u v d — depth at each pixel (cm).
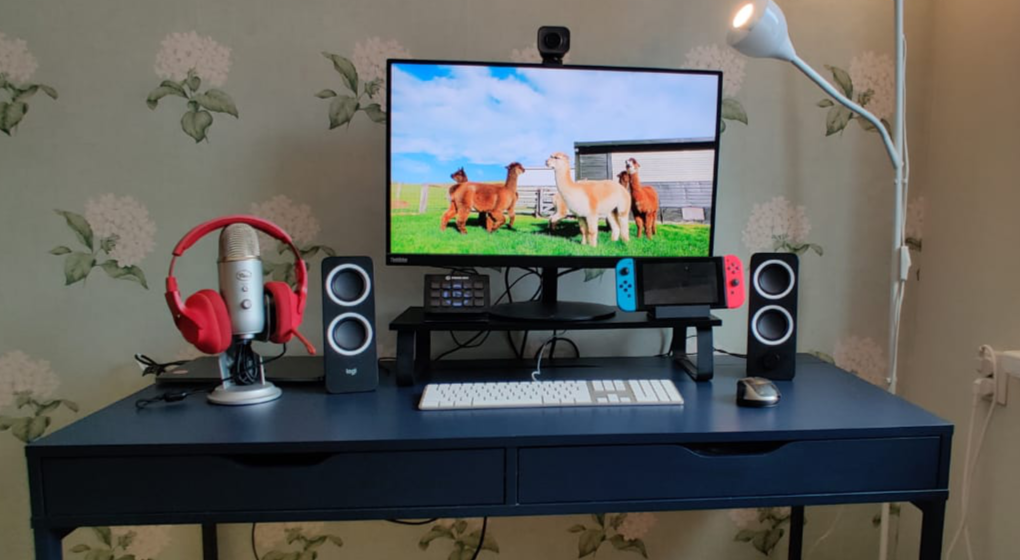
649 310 107
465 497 83
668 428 85
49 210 121
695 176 114
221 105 122
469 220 112
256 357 102
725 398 99
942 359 129
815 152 133
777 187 133
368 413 91
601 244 114
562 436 82
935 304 131
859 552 143
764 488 85
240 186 124
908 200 135
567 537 139
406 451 81
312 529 134
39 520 78
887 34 131
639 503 84
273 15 122
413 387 105
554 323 105
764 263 108
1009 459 111
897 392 139
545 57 111
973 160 120
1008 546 112
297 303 100
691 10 128
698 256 116
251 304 96
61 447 77
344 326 102
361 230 127
